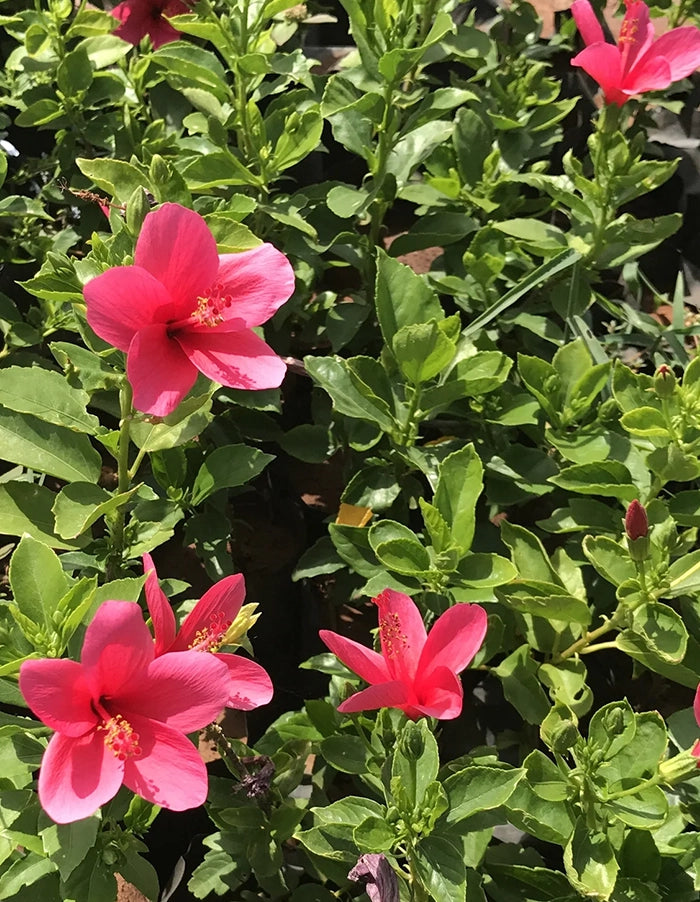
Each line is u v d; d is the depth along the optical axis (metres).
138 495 0.74
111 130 0.94
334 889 0.72
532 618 0.75
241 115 0.87
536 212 1.07
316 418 0.88
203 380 0.65
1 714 0.60
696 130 1.18
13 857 0.65
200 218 0.55
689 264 1.13
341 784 0.79
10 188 1.04
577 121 1.20
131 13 0.98
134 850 0.62
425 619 0.72
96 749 0.51
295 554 0.89
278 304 0.59
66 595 0.57
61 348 0.66
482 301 0.90
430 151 0.89
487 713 0.78
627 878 0.63
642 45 0.81
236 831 0.67
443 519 0.69
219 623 0.58
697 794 0.69
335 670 0.73
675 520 0.74
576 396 0.78
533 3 1.36
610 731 0.62
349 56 0.98
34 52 0.92
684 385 0.73
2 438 0.66
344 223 0.90
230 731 0.81
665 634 0.68
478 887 0.63
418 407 0.76
